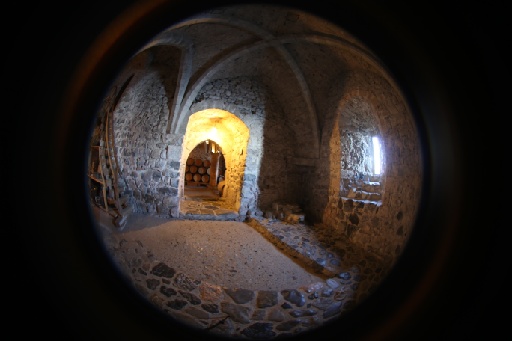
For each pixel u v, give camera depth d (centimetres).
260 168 568
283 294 282
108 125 423
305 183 581
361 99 383
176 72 459
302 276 331
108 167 427
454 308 130
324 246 405
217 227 483
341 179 466
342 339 145
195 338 151
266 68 489
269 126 566
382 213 352
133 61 347
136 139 479
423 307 137
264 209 572
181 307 235
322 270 345
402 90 170
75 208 130
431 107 147
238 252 385
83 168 137
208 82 512
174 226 453
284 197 586
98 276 135
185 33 339
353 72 384
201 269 322
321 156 526
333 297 282
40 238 116
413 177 296
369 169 439
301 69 452
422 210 157
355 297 280
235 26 352
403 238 304
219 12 311
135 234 373
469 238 130
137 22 141
